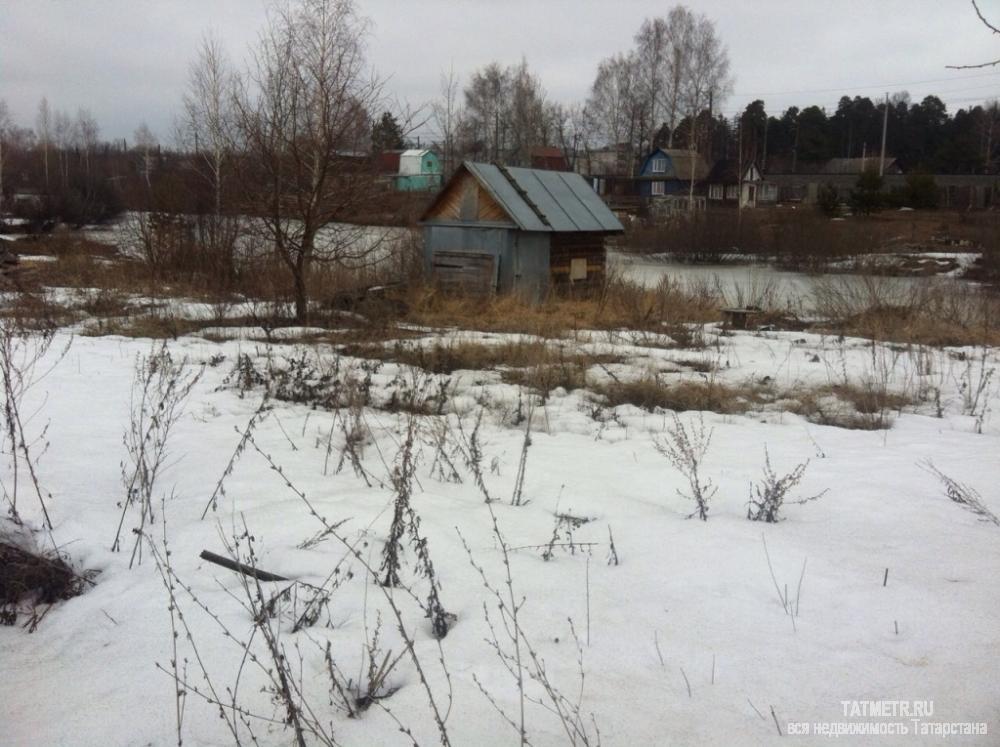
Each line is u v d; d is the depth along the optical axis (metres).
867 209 57.88
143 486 5.38
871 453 7.48
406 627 4.00
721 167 71.88
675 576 4.58
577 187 20.48
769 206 71.31
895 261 38.41
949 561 4.79
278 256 19.05
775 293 23.98
